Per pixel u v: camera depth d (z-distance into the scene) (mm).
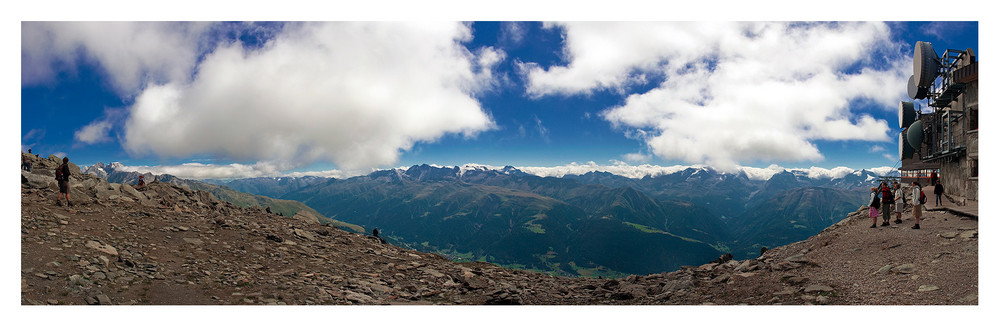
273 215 33594
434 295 18547
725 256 24422
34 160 31766
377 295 17344
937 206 28797
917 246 18062
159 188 31484
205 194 34531
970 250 15789
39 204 21656
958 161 39125
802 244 25391
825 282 15352
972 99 35344
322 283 17750
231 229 24328
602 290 19578
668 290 18359
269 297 15078
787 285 15844
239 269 17797
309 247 24094
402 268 22797
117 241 18500
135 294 13734
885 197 24875
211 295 14562
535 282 22906
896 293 13336
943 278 13766
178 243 20016
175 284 15062
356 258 23797
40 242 16047
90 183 27578
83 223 20031
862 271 16125
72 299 12531
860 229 25016
